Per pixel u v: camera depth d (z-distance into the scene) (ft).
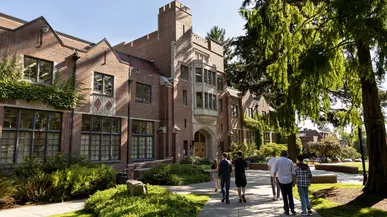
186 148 76.74
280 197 33.04
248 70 72.69
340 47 32.07
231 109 103.40
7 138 41.29
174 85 74.79
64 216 25.63
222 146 92.99
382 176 29.45
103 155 55.98
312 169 77.20
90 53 54.90
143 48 86.58
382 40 22.30
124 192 29.27
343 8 23.03
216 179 38.70
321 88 32.55
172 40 79.05
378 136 30.30
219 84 96.32
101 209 24.82
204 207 27.45
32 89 43.52
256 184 46.16
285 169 24.35
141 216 19.97
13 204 30.91
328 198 30.96
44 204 31.86
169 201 25.04
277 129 42.04
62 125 48.42
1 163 40.04
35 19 46.16
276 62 34.73
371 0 22.47
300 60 28.86
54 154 46.93
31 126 44.42
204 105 83.25
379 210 24.31
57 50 48.96
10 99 41.32
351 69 30.58
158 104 72.08
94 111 54.34
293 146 64.03
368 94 31.09
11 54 42.27
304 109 31.35
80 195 36.14
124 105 61.16
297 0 36.83
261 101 124.88
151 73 70.64
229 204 29.01
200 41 89.51
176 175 48.16
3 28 41.78
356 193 31.35
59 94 47.24
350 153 122.52
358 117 36.91
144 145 66.64
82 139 52.11
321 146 111.04
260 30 31.76
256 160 87.35
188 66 82.28
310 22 34.17
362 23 22.79
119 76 60.80
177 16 80.64
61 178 34.50
